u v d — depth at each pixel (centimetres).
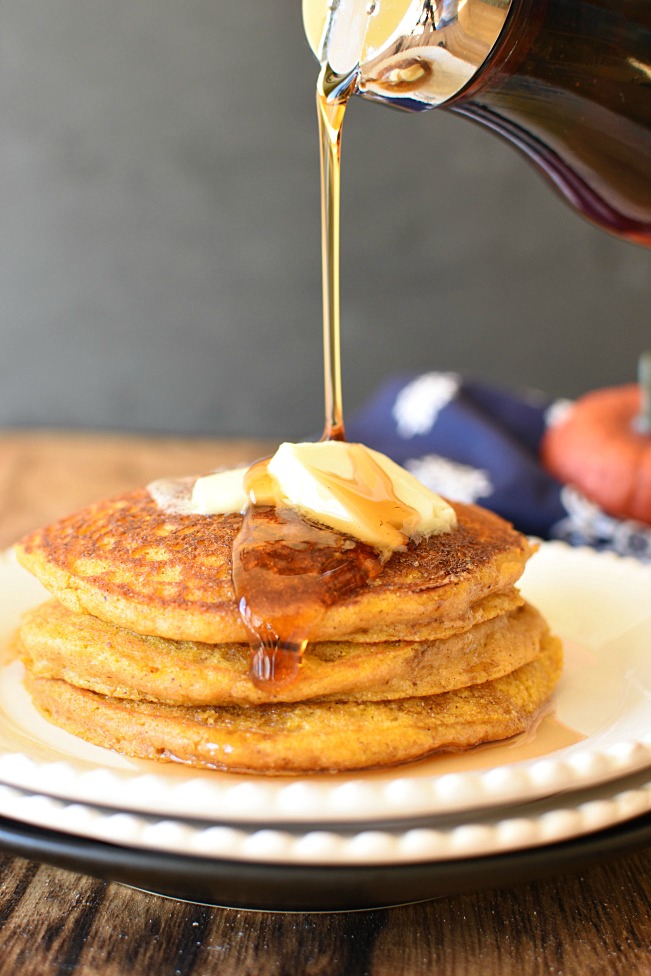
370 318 101
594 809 30
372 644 34
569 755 33
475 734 34
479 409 73
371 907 31
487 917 32
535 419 77
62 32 95
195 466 79
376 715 33
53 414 106
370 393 103
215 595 33
